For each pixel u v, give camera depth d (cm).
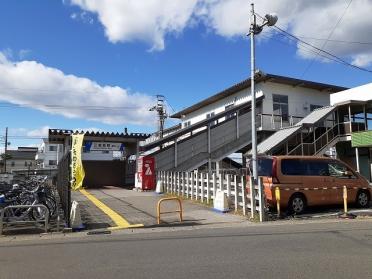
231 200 1427
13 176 2356
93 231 1032
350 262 639
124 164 3169
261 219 1169
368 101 2438
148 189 2364
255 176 1309
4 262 690
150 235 954
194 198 1769
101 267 638
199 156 2594
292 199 1302
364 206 1452
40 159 7656
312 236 884
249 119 2839
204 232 980
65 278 579
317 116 2538
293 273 578
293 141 2558
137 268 626
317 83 2967
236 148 2723
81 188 2695
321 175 1370
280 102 2953
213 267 621
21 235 989
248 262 649
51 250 790
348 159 2764
